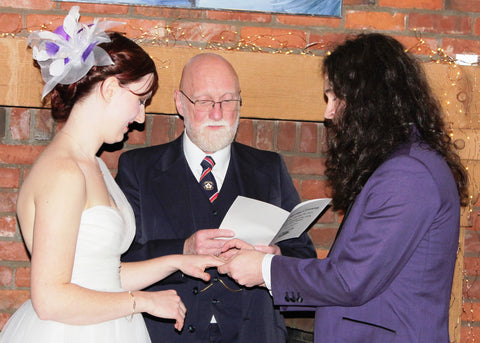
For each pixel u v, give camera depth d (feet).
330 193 8.00
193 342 6.12
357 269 4.53
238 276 5.22
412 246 4.49
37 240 4.34
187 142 6.62
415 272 4.58
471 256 8.21
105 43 4.85
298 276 4.87
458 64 7.96
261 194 6.55
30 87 7.29
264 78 7.54
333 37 7.98
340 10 7.92
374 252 4.48
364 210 4.65
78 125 4.86
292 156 7.97
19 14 7.59
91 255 4.81
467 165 7.82
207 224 6.35
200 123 6.37
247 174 6.63
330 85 5.07
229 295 6.22
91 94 4.83
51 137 7.69
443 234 4.59
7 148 7.64
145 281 5.67
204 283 6.21
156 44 7.66
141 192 6.42
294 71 7.56
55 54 4.69
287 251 6.48
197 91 6.35
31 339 4.79
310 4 7.86
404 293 4.59
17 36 7.59
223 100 6.37
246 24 7.87
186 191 6.42
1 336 5.19
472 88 7.75
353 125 4.85
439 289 4.62
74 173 4.50
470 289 8.24
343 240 4.74
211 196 6.49
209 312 6.17
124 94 4.88
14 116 7.63
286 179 6.85
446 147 4.86
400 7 8.04
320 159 7.98
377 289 4.54
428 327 4.54
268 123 7.89
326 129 7.79
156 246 6.06
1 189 7.70
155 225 6.31
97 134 4.92
